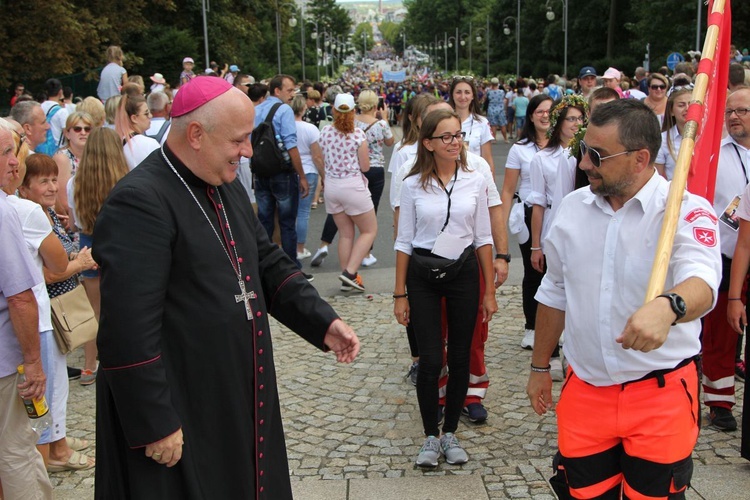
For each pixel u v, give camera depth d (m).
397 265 4.41
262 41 49.38
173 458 2.42
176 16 39.06
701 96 2.70
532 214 5.57
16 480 3.35
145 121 6.12
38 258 3.87
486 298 4.54
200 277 2.53
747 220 4.04
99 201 5.36
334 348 2.90
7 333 3.26
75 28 27.31
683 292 2.33
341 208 7.84
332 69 106.50
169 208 2.50
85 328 4.30
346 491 4.02
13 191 3.95
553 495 3.92
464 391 4.35
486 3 88.69
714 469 4.12
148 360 2.38
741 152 4.77
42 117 6.23
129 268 2.39
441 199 4.23
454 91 6.46
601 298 2.69
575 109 5.32
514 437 4.65
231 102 2.51
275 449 2.79
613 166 2.61
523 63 63.97
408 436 4.72
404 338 6.55
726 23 3.15
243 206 2.82
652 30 38.09
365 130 8.79
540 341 3.09
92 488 4.21
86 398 5.55
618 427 2.70
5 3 25.97
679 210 2.45
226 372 2.56
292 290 2.93
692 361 2.73
